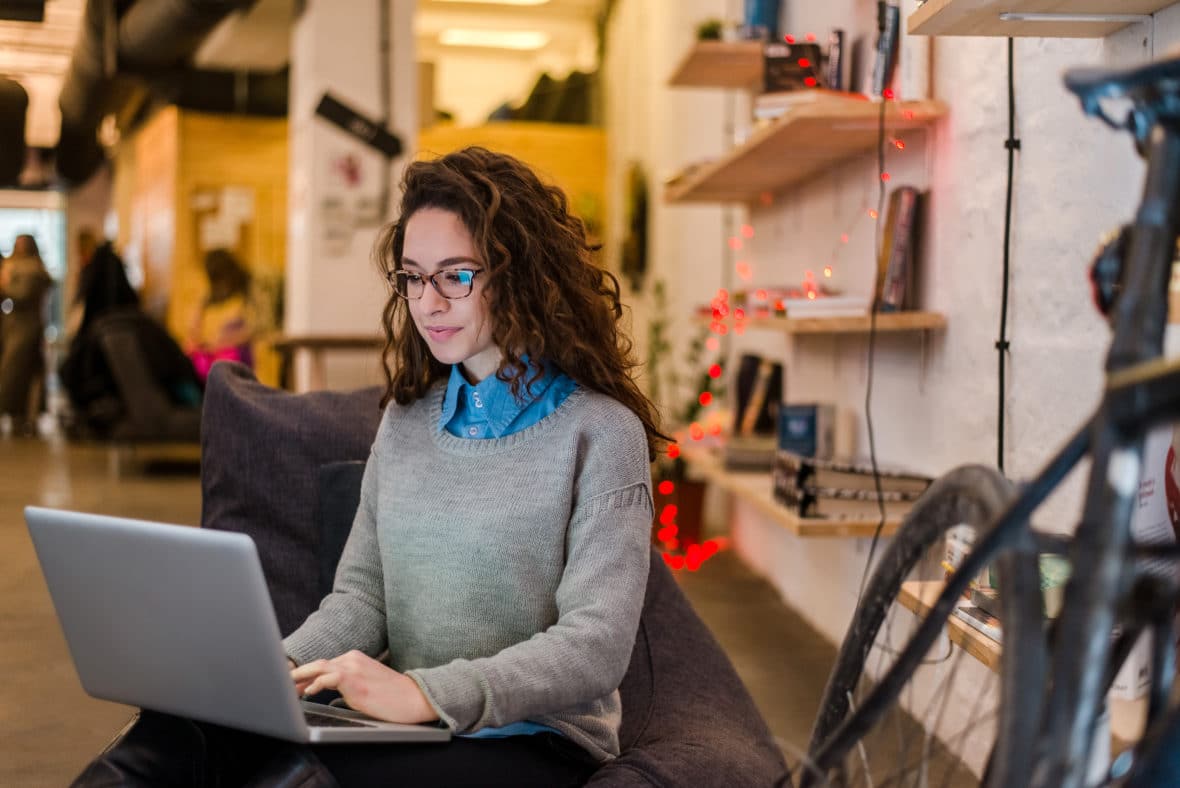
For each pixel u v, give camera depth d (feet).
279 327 33.76
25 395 34.17
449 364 5.90
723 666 6.89
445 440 5.55
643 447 5.40
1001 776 2.78
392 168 22.35
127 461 27.02
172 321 34.96
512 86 40.98
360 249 22.25
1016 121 8.34
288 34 29.60
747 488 12.53
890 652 4.18
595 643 4.88
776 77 11.91
